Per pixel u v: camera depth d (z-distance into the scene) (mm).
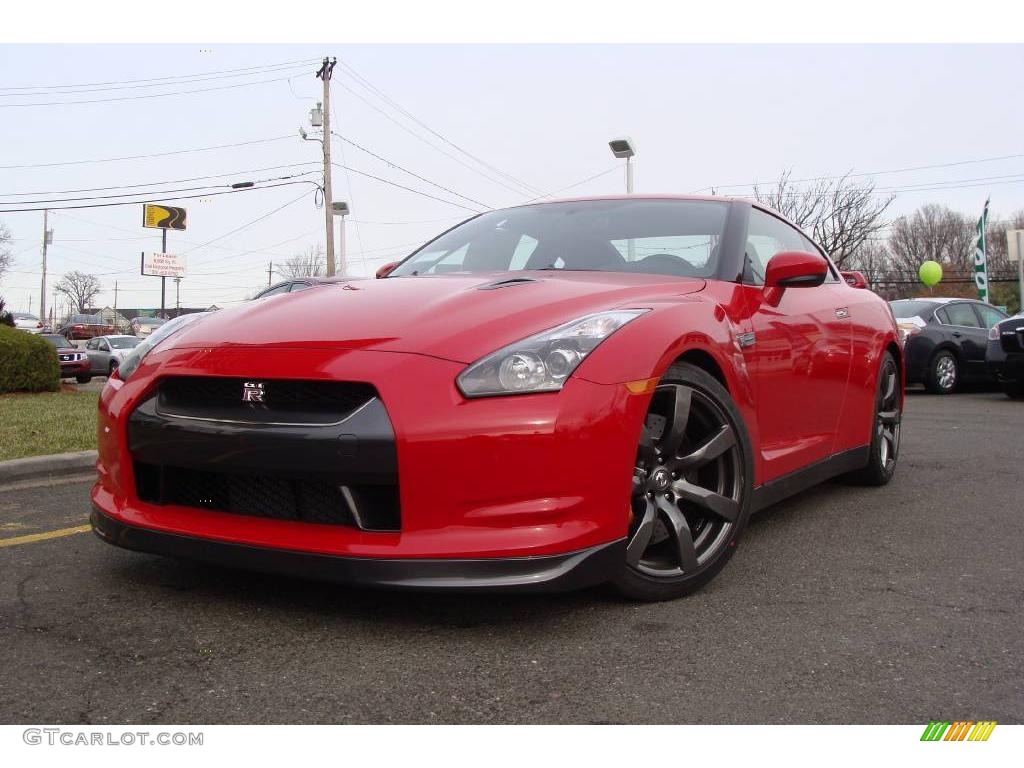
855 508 4074
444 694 2029
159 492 2574
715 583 2877
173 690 2039
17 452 5285
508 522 2236
